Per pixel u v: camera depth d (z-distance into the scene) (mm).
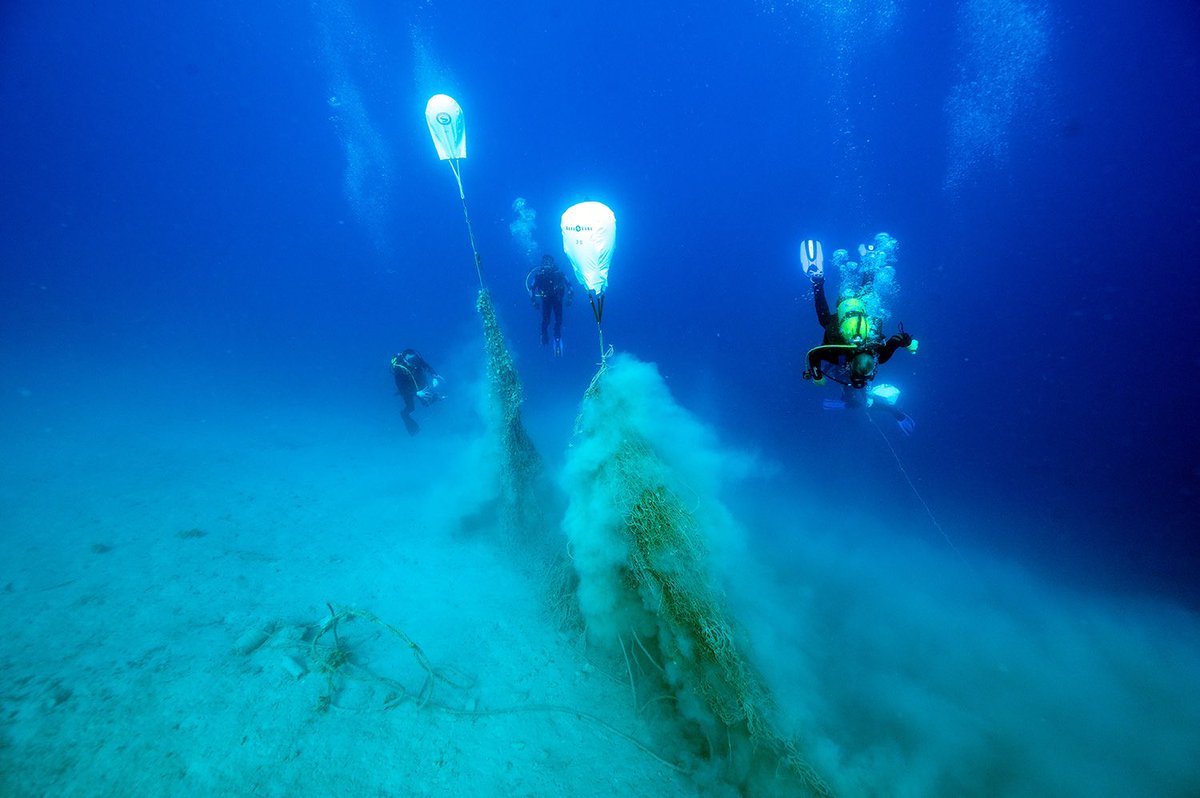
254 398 14969
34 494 6422
